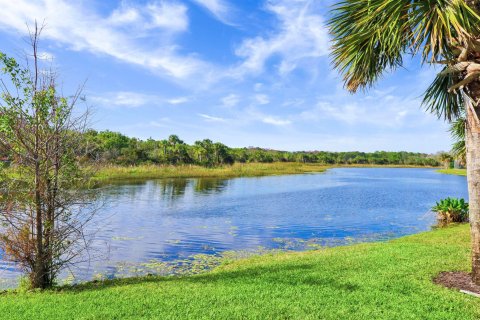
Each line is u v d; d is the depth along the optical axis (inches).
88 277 341.1
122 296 237.0
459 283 243.9
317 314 194.7
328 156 4493.1
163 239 515.5
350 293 227.9
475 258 238.1
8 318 199.5
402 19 231.3
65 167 273.7
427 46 220.7
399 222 687.7
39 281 269.9
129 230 576.4
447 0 208.2
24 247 265.4
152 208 821.2
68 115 272.7
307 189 1387.8
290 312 198.5
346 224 661.9
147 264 386.6
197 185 1419.8
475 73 215.8
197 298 226.4
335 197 1125.7
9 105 251.8
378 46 267.7
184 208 831.1
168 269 368.5
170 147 2188.7
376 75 287.6
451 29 228.5
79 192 283.7
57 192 272.1
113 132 1924.2
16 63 248.7
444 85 274.7
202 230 587.8
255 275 287.9
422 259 311.9
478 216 236.5
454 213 665.6
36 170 261.4
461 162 517.0
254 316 193.2
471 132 237.5
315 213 790.5
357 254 352.2
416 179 2187.5
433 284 242.4
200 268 372.2
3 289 291.6
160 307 211.3
